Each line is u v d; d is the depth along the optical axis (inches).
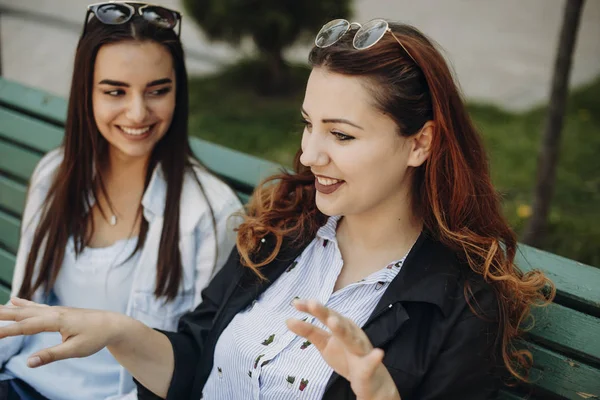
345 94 61.2
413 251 67.9
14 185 107.7
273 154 170.6
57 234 85.0
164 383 73.3
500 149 166.9
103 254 84.4
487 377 64.7
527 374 69.2
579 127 177.8
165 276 82.8
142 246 83.9
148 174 84.7
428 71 62.1
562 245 128.7
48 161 90.0
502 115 186.2
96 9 77.5
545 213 121.3
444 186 66.6
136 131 81.0
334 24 63.2
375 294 67.3
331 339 54.1
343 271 71.0
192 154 86.9
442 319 64.5
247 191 90.7
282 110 197.8
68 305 86.9
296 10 197.6
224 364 70.9
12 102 108.9
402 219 69.1
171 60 81.0
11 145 109.0
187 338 75.5
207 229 84.3
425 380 64.4
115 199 85.8
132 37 78.0
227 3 194.5
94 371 83.9
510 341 67.2
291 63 222.2
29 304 68.0
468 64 213.5
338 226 73.0
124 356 70.8
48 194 86.5
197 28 203.2
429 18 241.4
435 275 65.8
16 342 86.3
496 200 69.1
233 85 212.1
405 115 62.1
